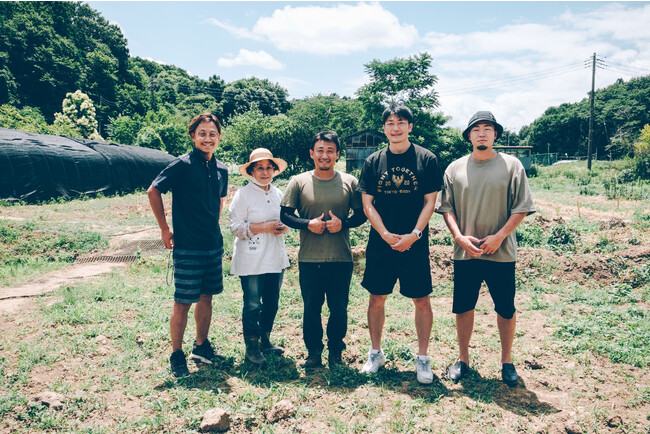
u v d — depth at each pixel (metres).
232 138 34.78
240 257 3.50
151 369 3.37
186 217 3.27
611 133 78.44
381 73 37.78
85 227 9.82
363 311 4.99
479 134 3.13
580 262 6.60
